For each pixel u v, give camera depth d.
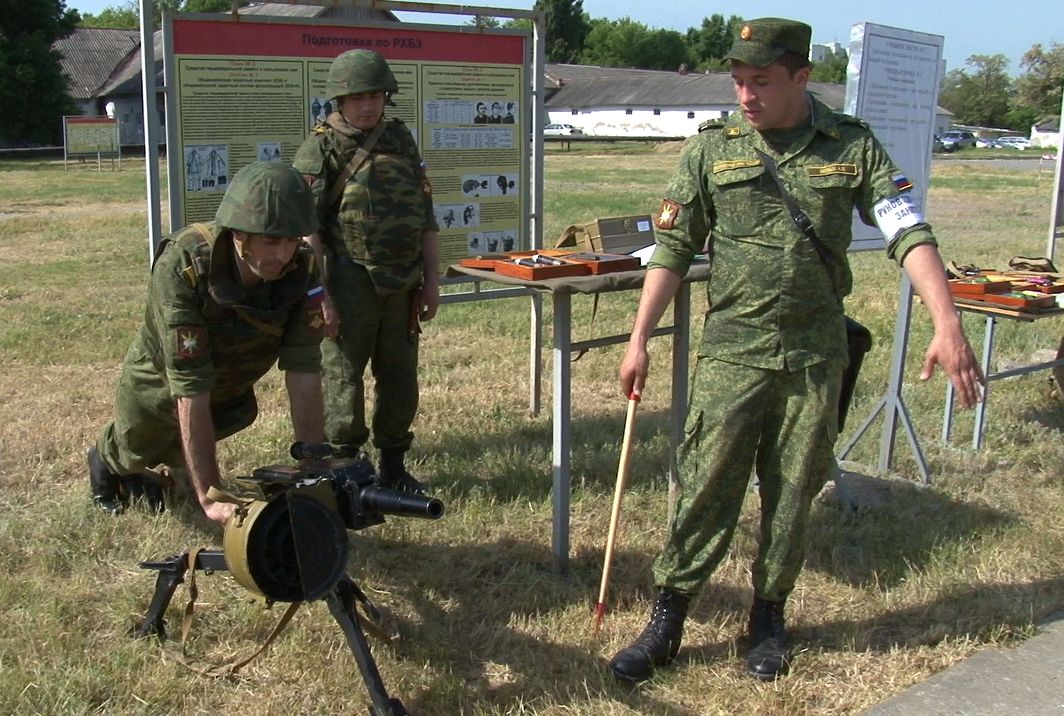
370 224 4.65
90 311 9.76
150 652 3.64
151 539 4.50
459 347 8.44
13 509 4.88
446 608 4.07
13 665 3.52
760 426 3.56
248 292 3.49
